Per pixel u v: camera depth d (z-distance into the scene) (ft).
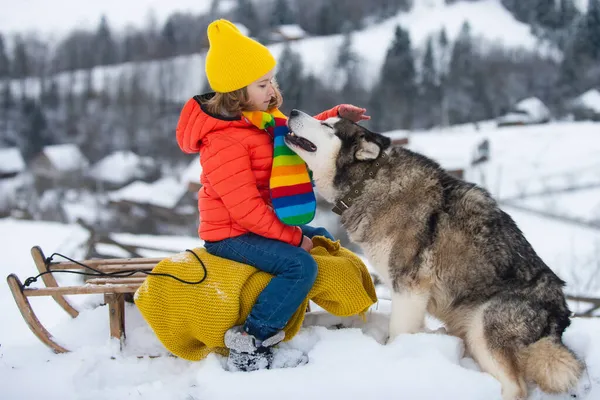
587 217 68.74
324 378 9.62
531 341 9.87
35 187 106.32
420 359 9.90
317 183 12.00
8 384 10.32
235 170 10.18
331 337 10.73
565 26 179.52
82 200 99.25
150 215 82.53
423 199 11.08
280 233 10.44
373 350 10.24
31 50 180.14
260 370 9.79
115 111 134.82
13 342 13.00
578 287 36.83
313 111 121.49
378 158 11.55
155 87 146.92
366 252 11.48
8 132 126.82
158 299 10.41
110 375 10.69
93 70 161.99
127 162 114.01
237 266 10.41
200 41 173.27
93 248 29.17
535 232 64.18
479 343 10.21
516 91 145.89
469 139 114.62
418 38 175.63
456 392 9.36
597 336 12.33
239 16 185.88
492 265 10.46
